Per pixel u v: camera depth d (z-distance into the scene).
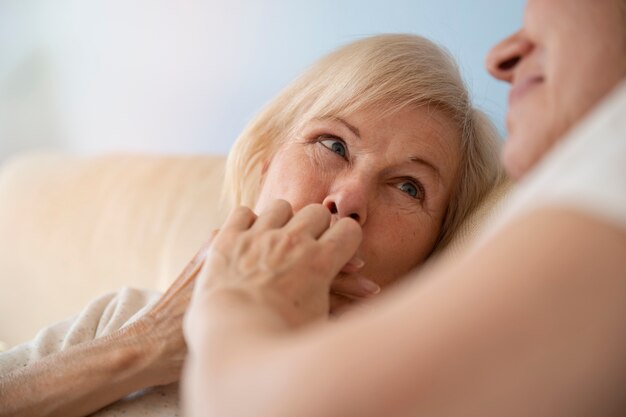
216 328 0.42
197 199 1.37
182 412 0.82
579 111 0.45
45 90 2.39
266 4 1.73
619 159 0.32
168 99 2.02
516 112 0.50
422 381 0.31
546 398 0.30
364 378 0.32
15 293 1.60
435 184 0.92
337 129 0.88
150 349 0.81
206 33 1.89
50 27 2.33
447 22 1.39
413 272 0.93
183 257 1.31
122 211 1.47
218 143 1.91
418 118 0.90
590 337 0.29
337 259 0.58
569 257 0.30
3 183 1.78
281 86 1.73
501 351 0.30
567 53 0.46
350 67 0.91
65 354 0.84
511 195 0.91
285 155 0.90
